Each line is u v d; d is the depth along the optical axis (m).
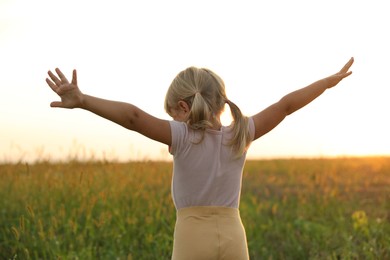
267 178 13.25
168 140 2.98
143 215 7.40
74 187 7.69
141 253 6.45
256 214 8.52
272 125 3.24
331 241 6.93
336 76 3.43
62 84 2.72
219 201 3.07
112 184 8.22
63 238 6.46
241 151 3.09
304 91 3.34
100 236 6.67
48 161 9.09
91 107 2.78
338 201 9.41
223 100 3.14
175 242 3.07
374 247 6.40
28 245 6.11
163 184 9.22
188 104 3.10
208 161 3.04
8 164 8.95
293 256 6.68
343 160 15.35
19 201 7.84
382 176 12.84
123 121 2.84
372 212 8.57
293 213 8.70
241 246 3.07
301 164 15.06
